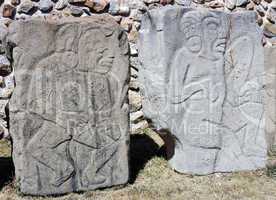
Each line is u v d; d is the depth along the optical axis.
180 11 3.84
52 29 3.48
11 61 3.54
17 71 3.42
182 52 3.85
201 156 3.92
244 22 4.07
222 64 3.98
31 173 3.45
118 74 3.66
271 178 3.89
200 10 3.92
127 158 3.69
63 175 3.51
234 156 4.02
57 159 3.50
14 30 3.41
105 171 3.62
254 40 4.10
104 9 4.90
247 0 5.54
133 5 5.00
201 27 3.91
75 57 3.54
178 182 3.75
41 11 4.70
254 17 4.12
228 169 3.99
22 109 3.42
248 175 3.95
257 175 3.95
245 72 4.07
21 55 3.41
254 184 3.76
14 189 3.53
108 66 3.63
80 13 4.82
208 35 3.94
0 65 4.55
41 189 3.47
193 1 5.23
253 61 4.09
